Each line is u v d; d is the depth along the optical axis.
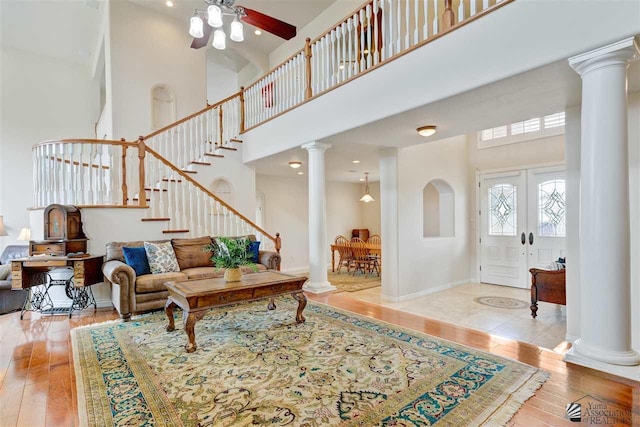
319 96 4.46
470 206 6.81
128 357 2.63
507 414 1.83
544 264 5.80
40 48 7.21
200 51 7.21
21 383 2.26
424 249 5.67
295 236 8.77
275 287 3.30
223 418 1.82
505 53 2.56
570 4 2.25
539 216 5.88
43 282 4.07
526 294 5.66
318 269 4.95
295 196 8.79
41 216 4.40
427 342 2.90
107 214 4.45
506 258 6.31
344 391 2.09
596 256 2.24
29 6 6.05
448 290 5.99
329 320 3.56
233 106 6.43
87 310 4.12
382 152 5.36
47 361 2.62
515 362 2.47
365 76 3.76
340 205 9.77
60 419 1.86
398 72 3.38
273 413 1.87
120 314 3.62
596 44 2.14
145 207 4.73
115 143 4.61
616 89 2.14
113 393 2.08
